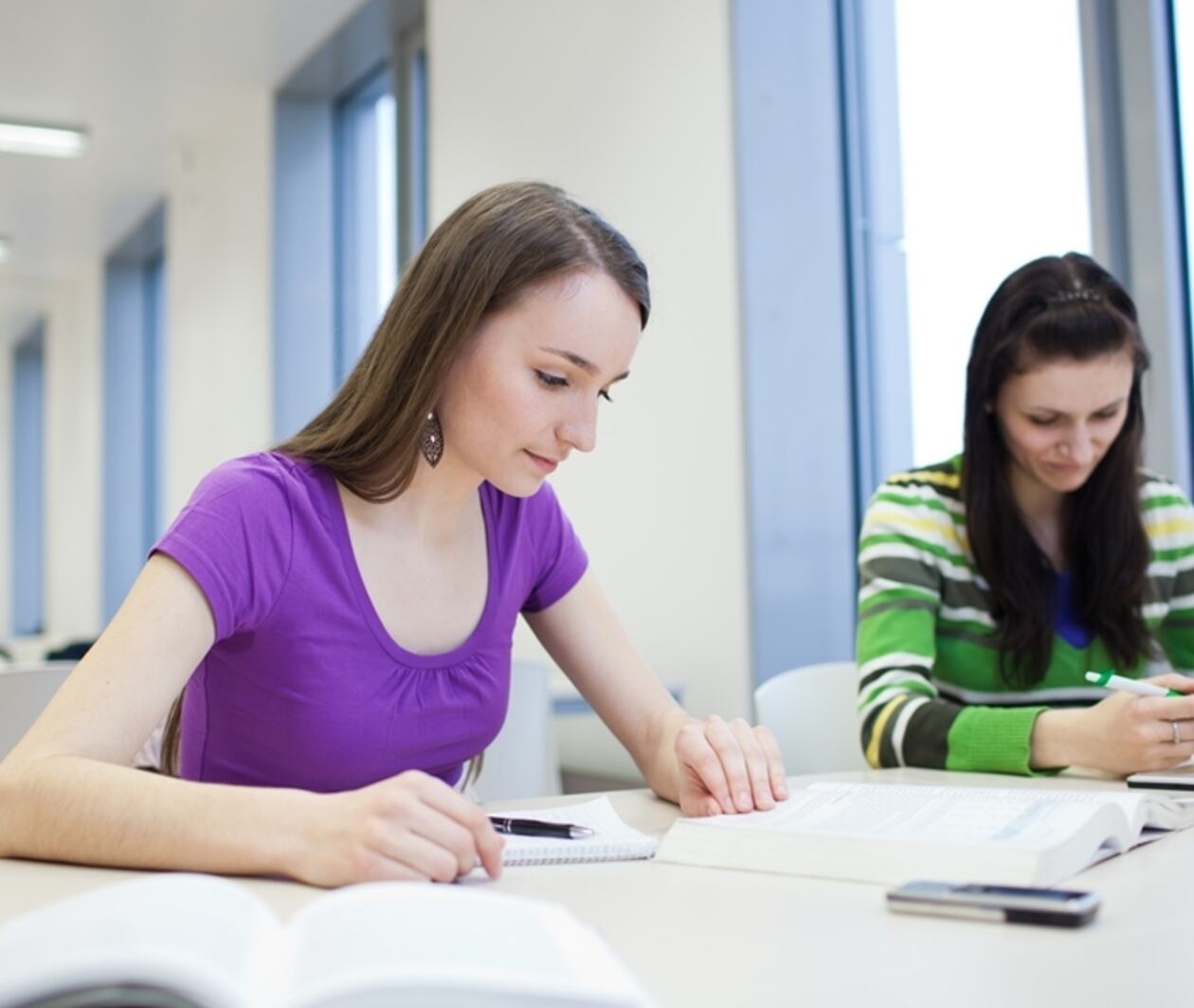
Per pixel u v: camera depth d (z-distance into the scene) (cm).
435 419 108
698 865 83
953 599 153
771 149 243
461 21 325
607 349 102
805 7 249
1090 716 119
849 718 171
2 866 81
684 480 253
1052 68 220
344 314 435
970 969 57
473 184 319
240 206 460
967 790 96
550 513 126
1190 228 205
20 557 745
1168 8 206
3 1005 38
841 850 79
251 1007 40
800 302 244
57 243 630
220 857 75
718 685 243
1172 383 202
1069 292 143
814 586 241
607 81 273
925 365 246
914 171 249
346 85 429
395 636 109
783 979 56
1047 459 144
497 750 165
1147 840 88
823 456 244
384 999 38
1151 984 54
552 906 52
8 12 374
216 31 389
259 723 106
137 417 659
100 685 89
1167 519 156
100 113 458
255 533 102
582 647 126
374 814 74
